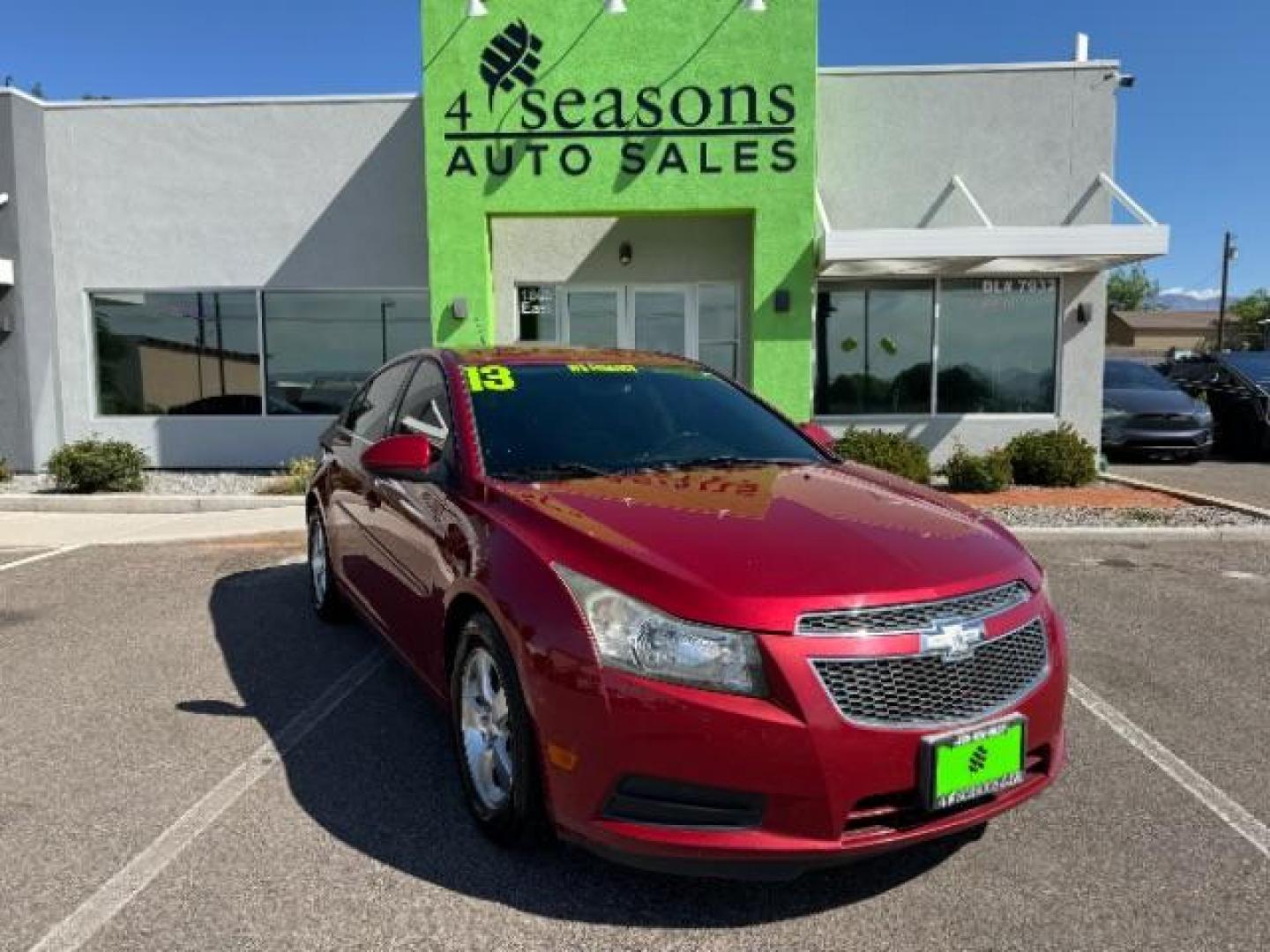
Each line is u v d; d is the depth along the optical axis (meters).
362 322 13.38
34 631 5.88
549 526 3.21
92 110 13.07
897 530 3.25
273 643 5.65
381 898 3.00
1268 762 4.03
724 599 2.75
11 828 3.43
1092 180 12.65
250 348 13.41
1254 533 8.67
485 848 3.31
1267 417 15.82
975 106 12.63
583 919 2.90
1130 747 4.18
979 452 12.95
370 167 13.09
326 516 5.85
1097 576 7.29
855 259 11.09
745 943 2.79
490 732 3.36
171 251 13.27
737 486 3.73
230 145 13.11
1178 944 2.78
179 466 13.55
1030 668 3.05
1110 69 12.52
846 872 3.18
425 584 3.93
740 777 2.66
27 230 12.72
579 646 2.84
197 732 4.32
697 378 4.91
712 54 11.28
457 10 11.29
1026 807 3.62
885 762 2.71
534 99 11.39
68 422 13.45
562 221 12.93
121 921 2.87
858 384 13.03
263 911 2.93
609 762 2.77
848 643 2.72
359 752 4.10
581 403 4.37
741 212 11.70
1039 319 12.92
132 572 7.51
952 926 2.88
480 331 11.66
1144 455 15.96
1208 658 5.36
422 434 4.46
